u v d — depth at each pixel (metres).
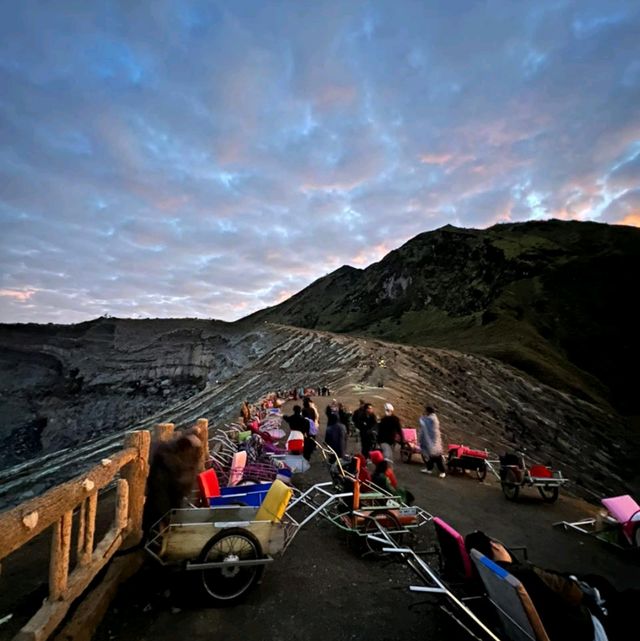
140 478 4.93
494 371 70.50
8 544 2.56
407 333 145.38
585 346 107.19
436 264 180.50
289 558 5.81
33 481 41.38
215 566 4.35
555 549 7.37
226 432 10.88
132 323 126.06
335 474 7.28
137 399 106.50
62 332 123.62
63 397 108.00
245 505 5.57
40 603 4.24
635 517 7.40
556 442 46.12
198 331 120.94
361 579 5.34
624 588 6.01
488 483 11.77
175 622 4.12
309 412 14.01
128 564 4.75
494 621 3.95
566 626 3.44
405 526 6.37
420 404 35.38
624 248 144.38
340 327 182.62
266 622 4.25
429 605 4.78
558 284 133.25
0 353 114.50
